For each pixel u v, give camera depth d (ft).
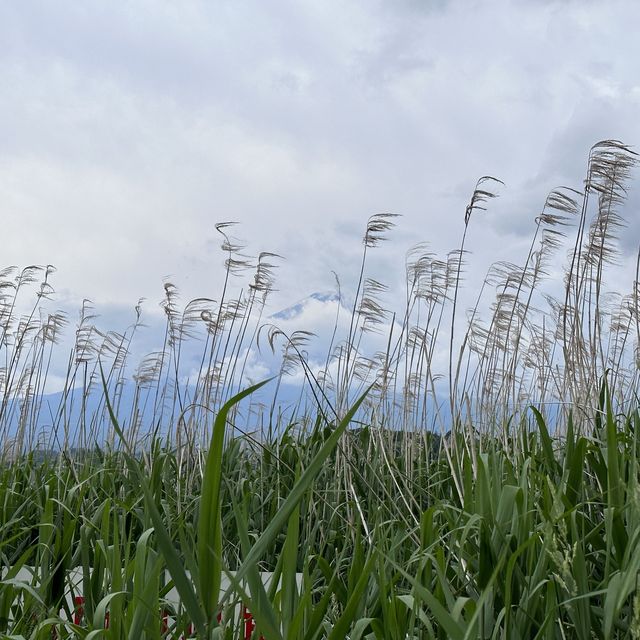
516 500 6.75
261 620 4.38
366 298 12.67
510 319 11.43
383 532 7.94
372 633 6.26
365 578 5.41
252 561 4.20
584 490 8.02
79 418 14.21
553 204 10.19
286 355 13.74
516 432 9.46
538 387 13.55
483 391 11.62
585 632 6.07
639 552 5.61
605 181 9.87
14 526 10.62
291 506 4.21
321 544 9.06
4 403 14.82
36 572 7.72
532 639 6.38
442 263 12.36
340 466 10.70
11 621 7.25
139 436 14.02
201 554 4.21
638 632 5.27
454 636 4.94
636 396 9.35
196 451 12.44
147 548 6.55
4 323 16.29
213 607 4.26
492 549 6.56
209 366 13.39
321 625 5.84
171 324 14.33
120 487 11.98
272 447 12.66
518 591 6.53
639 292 11.04
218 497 4.20
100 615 5.73
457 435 10.17
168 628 6.60
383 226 12.01
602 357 9.66
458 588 7.16
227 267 13.82
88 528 7.72
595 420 9.22
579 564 6.25
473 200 10.29
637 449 7.98
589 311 9.84
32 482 12.57
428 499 10.20
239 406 13.76
